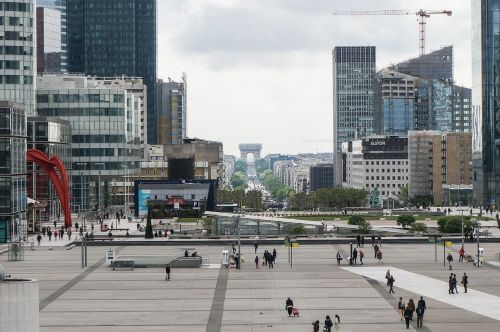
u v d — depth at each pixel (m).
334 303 118.50
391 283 125.94
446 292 126.81
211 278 143.25
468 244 198.62
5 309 62.97
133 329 101.88
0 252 184.25
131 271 153.12
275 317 108.88
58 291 130.12
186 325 104.19
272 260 156.62
